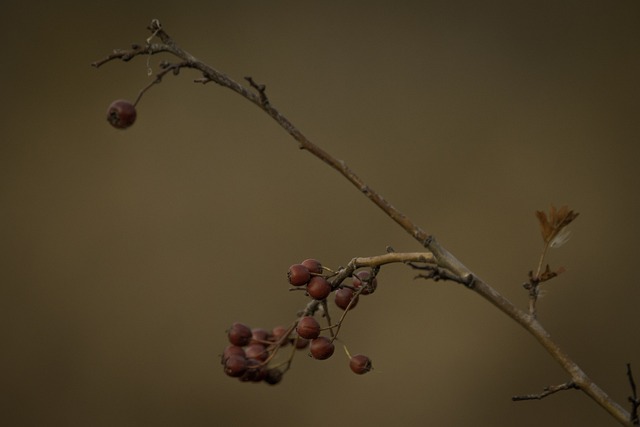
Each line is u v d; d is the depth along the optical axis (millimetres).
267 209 7863
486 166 8195
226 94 8414
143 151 8133
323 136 8273
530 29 8828
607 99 8469
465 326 7195
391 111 8461
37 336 7383
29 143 8109
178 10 8680
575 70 8633
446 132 8352
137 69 8484
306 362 6977
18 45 8422
